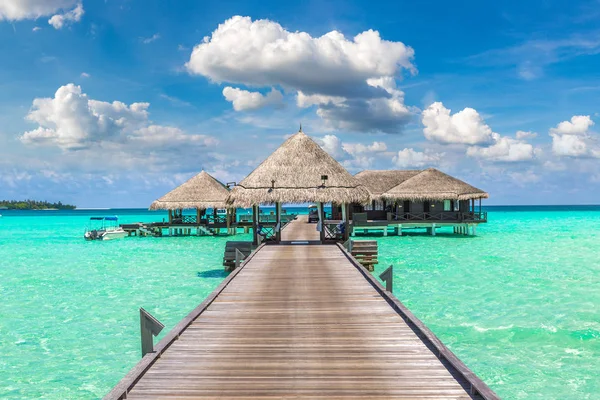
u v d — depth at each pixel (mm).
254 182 21422
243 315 8867
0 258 28922
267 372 5938
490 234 45250
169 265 24750
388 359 6383
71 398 8102
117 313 14148
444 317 13016
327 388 5434
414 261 24922
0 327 12648
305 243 22531
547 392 8164
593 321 12539
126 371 9398
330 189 21188
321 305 9672
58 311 14461
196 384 5566
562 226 59875
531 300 15164
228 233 45125
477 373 8984
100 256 29594
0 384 8727
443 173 43094
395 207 43250
